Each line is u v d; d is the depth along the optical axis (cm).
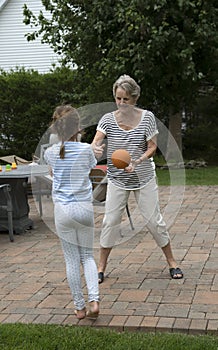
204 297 402
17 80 1288
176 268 455
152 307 385
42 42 1307
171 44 1100
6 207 620
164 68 1153
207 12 1116
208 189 941
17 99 1291
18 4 1719
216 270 470
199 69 1236
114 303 396
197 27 1097
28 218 677
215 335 339
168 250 455
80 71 1290
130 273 469
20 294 427
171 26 1107
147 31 1077
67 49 1295
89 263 371
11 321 373
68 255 368
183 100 1299
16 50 1736
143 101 1255
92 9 1171
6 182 641
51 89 1304
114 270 479
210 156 1440
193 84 1230
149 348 317
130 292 419
